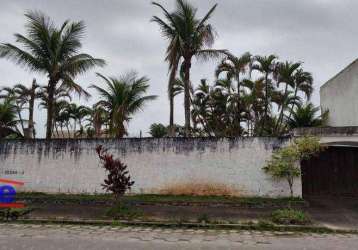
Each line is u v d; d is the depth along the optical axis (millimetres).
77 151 13797
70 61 15336
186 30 15375
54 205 11977
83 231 8445
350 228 8789
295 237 7938
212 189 12820
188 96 15391
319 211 10734
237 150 12852
